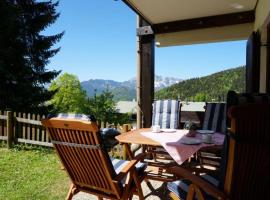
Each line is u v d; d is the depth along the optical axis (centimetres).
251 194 183
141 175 263
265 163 176
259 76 442
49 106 1413
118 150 469
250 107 161
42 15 1407
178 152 265
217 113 421
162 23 576
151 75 533
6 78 1206
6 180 375
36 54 1430
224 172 182
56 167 445
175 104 470
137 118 549
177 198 207
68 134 225
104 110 1709
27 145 617
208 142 283
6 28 1177
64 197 317
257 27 463
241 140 165
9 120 601
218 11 514
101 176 230
